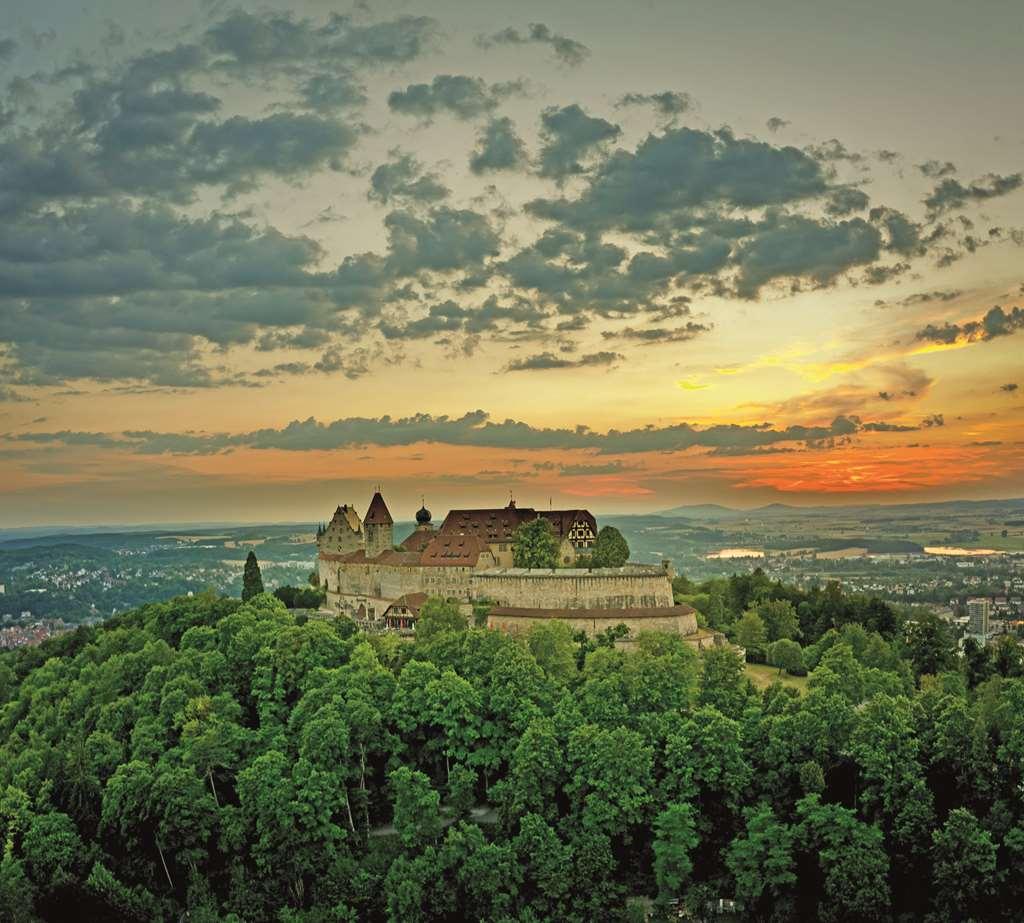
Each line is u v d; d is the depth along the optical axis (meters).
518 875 187.62
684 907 191.12
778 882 184.50
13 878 194.12
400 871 189.88
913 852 189.00
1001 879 180.50
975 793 198.00
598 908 186.62
